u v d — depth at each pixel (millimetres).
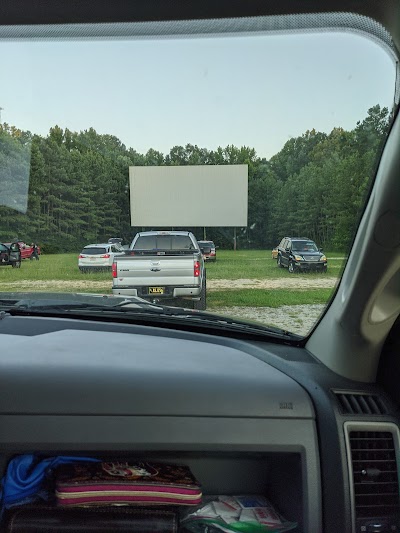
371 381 2174
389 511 1950
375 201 1802
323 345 2334
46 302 2875
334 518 1948
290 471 2074
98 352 2354
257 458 2182
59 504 1987
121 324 2748
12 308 2836
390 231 1778
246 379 2146
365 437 1999
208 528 2066
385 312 1995
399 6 1639
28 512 2020
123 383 2094
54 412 2027
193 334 2658
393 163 1705
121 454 2080
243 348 2496
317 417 2049
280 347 2537
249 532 2041
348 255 2059
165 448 2021
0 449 2008
